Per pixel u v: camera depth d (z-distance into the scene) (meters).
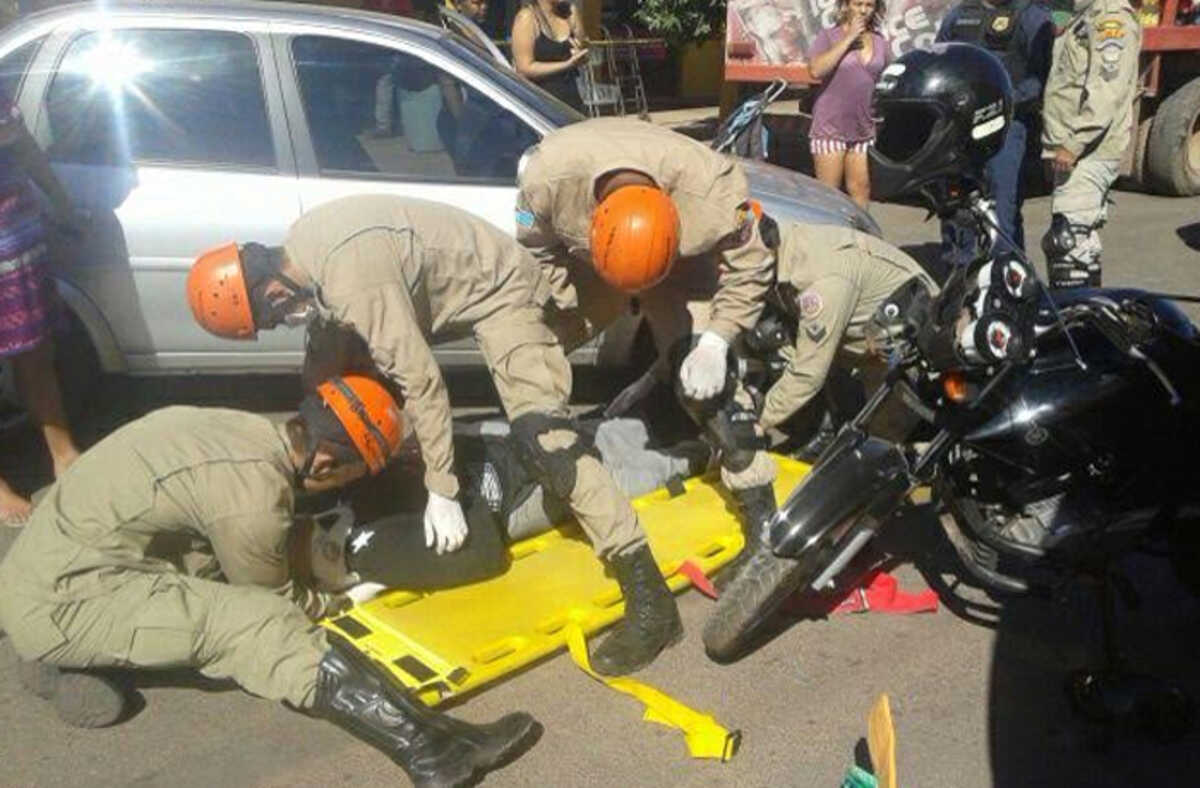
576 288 4.08
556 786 3.11
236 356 5.10
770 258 3.65
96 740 3.31
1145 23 9.50
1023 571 3.70
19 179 4.36
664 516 4.25
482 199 5.04
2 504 4.52
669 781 3.13
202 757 3.23
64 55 4.93
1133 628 3.85
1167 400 3.37
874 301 4.12
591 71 10.69
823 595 3.93
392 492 3.79
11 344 4.40
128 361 5.05
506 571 3.88
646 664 3.55
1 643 3.79
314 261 3.33
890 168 3.29
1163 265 7.83
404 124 5.07
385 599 3.69
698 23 11.77
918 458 3.35
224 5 5.07
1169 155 9.80
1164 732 3.30
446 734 3.08
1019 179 7.13
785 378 4.15
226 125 4.98
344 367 3.76
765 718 3.40
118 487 3.15
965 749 3.27
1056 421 3.29
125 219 4.87
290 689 3.12
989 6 7.16
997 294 3.09
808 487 3.29
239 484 3.16
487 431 4.25
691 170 3.47
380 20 5.22
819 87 7.74
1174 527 3.48
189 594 3.18
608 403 5.49
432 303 3.57
